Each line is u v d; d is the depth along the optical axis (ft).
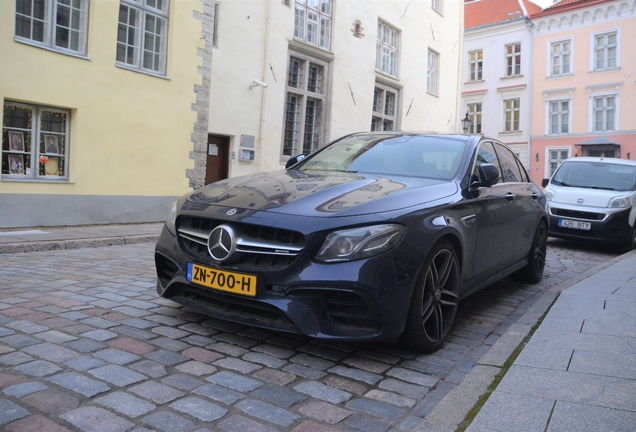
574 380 9.30
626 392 8.77
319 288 9.70
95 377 8.99
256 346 11.02
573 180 34.19
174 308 13.55
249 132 43.65
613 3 98.37
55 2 29.84
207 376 9.32
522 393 8.72
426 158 14.25
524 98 109.29
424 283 10.74
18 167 29.22
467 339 12.56
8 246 22.59
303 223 9.96
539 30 107.45
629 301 15.40
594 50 101.71
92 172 32.12
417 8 65.62
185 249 11.43
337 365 10.26
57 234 27.07
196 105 37.78
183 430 7.37
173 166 36.65
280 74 45.80
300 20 48.14
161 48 35.88
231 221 10.48
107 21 32.04
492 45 113.19
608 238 30.58
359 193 11.15
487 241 13.94
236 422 7.69
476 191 13.55
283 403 8.44
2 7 27.35
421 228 10.68
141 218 34.96
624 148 98.84
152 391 8.57
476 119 116.57
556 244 34.24
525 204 17.28
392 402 8.74
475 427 7.52
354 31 54.29
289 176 13.09
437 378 9.92
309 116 51.31
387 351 11.23
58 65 29.91
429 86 71.26
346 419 8.02
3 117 28.30
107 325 11.87
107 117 32.53
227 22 41.19
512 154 18.69
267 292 10.07
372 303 9.75
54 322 11.92
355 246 9.80
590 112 102.01
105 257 22.25
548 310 14.46
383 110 61.46
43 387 8.49
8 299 13.76
